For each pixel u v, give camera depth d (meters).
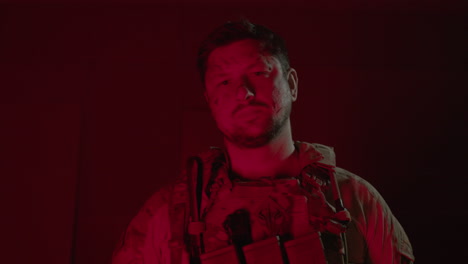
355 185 0.94
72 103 1.85
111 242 1.77
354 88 1.88
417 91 1.89
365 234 0.90
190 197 0.89
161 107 1.85
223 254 0.82
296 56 1.89
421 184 1.84
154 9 1.92
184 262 0.85
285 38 1.90
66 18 1.91
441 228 1.82
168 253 0.90
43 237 1.75
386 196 1.83
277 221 0.86
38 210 1.77
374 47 1.92
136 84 1.87
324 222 0.85
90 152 1.82
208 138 1.81
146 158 1.81
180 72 1.88
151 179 1.80
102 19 1.91
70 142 1.82
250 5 1.91
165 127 1.84
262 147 0.91
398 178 1.84
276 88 0.90
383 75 1.89
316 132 1.84
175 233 0.88
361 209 0.91
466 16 1.94
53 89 1.86
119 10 1.92
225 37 0.92
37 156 1.81
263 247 0.82
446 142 1.87
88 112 1.85
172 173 1.80
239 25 0.93
